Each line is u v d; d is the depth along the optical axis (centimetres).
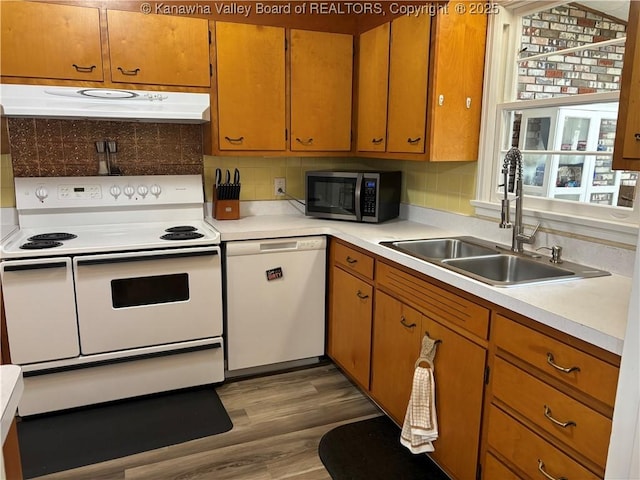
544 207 216
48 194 264
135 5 250
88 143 274
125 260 234
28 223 265
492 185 245
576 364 132
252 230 265
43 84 236
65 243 237
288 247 276
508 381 157
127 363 247
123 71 249
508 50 234
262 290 273
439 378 191
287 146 293
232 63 271
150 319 247
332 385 278
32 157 265
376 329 237
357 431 234
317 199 304
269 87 282
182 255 246
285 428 236
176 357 257
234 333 271
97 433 229
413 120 249
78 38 238
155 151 290
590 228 192
